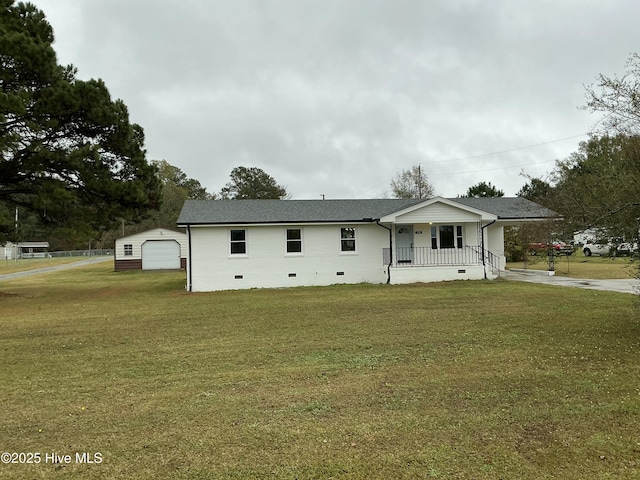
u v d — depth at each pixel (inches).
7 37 584.1
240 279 748.0
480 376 224.2
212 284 738.2
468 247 804.0
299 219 758.5
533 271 862.5
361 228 791.1
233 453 146.9
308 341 316.2
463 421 168.6
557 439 152.4
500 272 856.9
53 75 636.7
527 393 197.8
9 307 547.5
